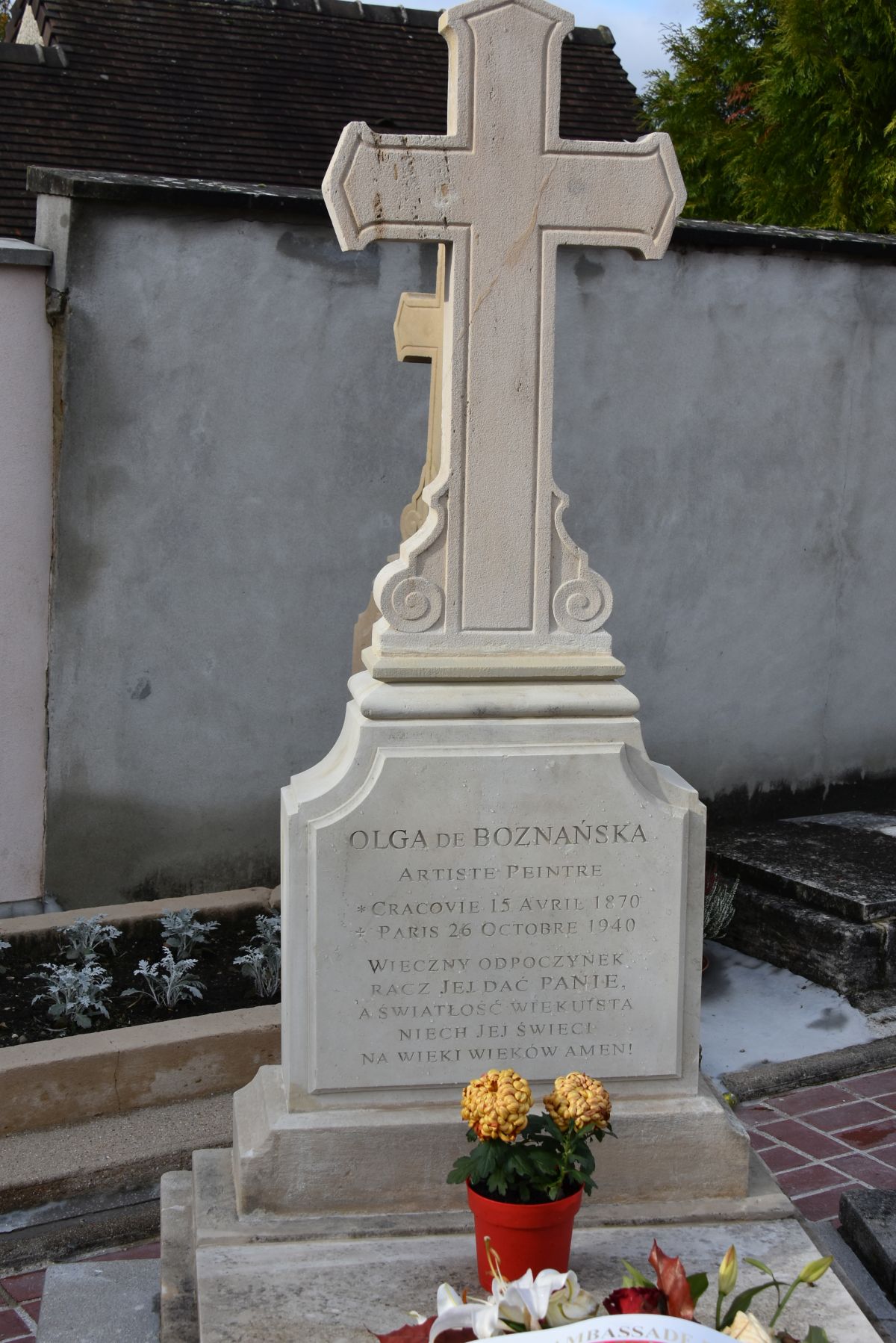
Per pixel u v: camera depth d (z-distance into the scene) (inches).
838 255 277.3
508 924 139.1
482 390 140.0
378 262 245.1
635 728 140.8
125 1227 157.5
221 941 225.9
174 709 243.3
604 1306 100.7
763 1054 204.2
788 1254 133.7
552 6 137.7
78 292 225.8
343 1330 120.0
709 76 547.8
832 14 441.7
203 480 239.1
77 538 232.2
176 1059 177.9
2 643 229.3
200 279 233.8
